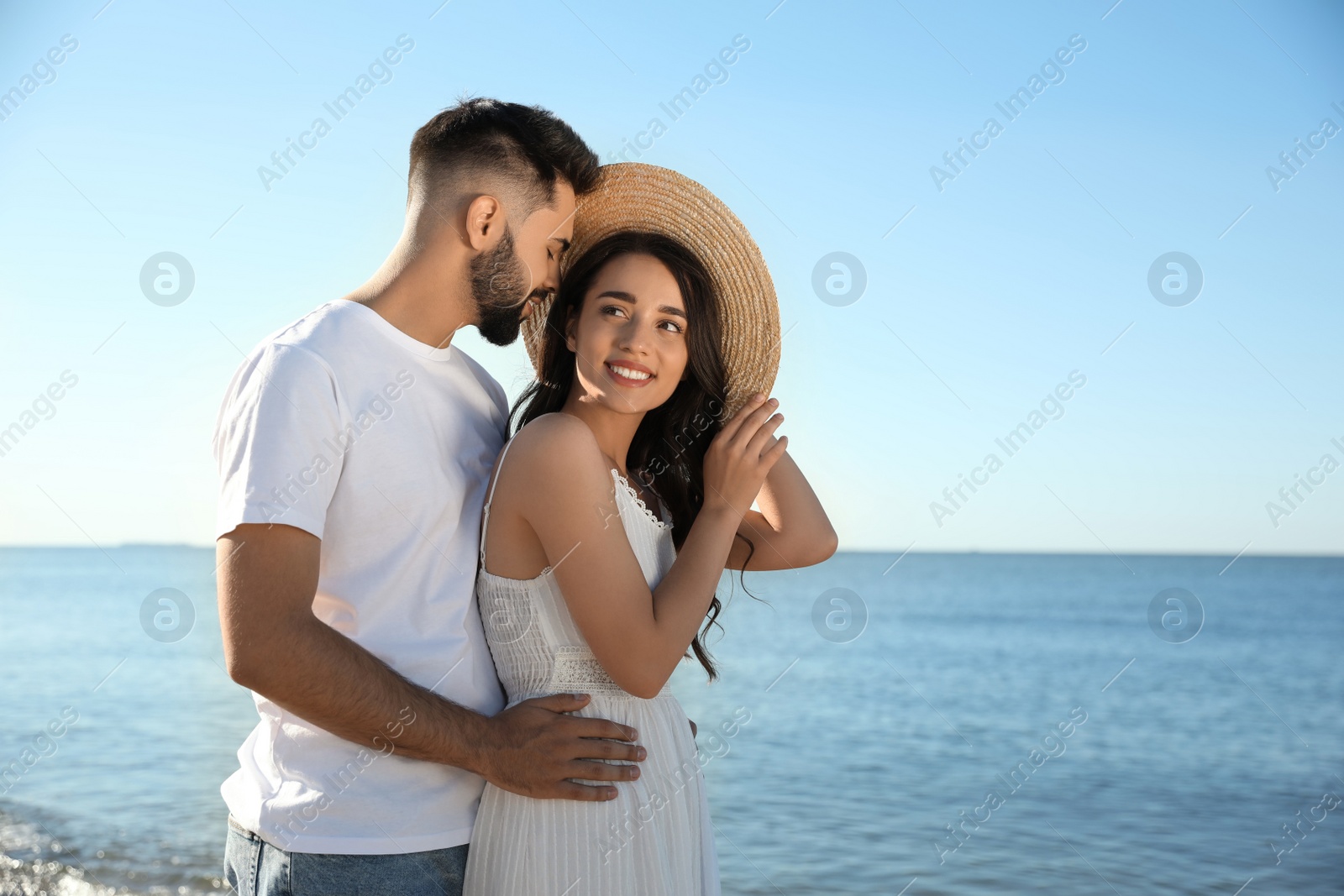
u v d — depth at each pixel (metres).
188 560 63.31
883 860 9.07
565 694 2.02
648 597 2.05
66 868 7.80
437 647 1.98
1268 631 34.03
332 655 1.73
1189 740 16.47
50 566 62.69
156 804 9.83
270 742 1.94
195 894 7.20
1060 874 8.89
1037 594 48.56
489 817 2.00
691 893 2.15
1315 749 15.67
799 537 2.60
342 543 1.92
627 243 2.28
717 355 2.35
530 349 2.57
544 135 2.18
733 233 2.46
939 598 46.12
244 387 1.86
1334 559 91.31
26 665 21.67
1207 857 9.63
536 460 2.00
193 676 19.56
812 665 22.73
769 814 10.65
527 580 2.08
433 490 2.01
